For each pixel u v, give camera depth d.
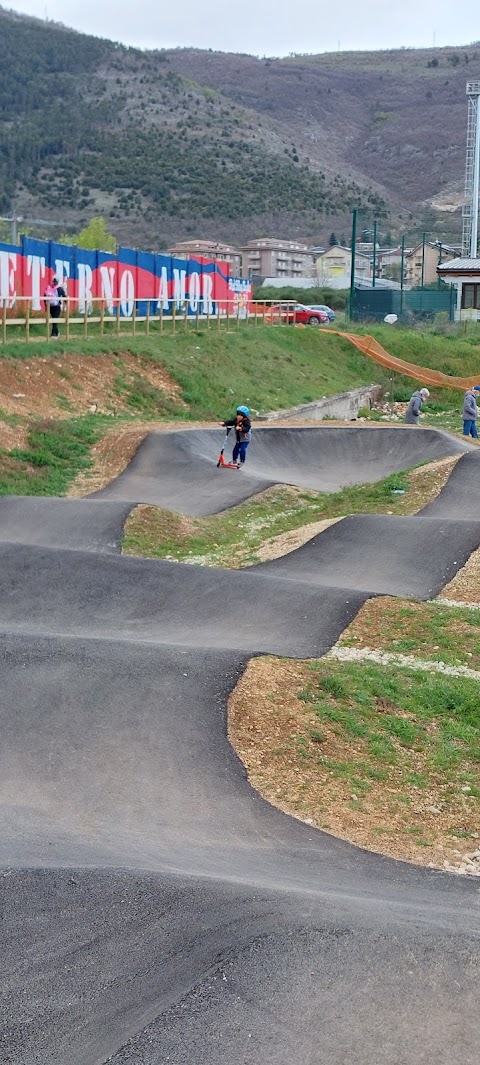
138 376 32.78
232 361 39.00
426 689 11.03
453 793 9.12
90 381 30.47
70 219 174.12
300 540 17.36
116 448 24.97
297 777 8.95
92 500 19.67
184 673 10.44
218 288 47.56
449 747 9.93
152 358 34.50
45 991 5.26
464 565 15.41
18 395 26.69
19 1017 5.08
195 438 26.06
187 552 17.83
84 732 9.21
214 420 32.34
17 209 176.38
